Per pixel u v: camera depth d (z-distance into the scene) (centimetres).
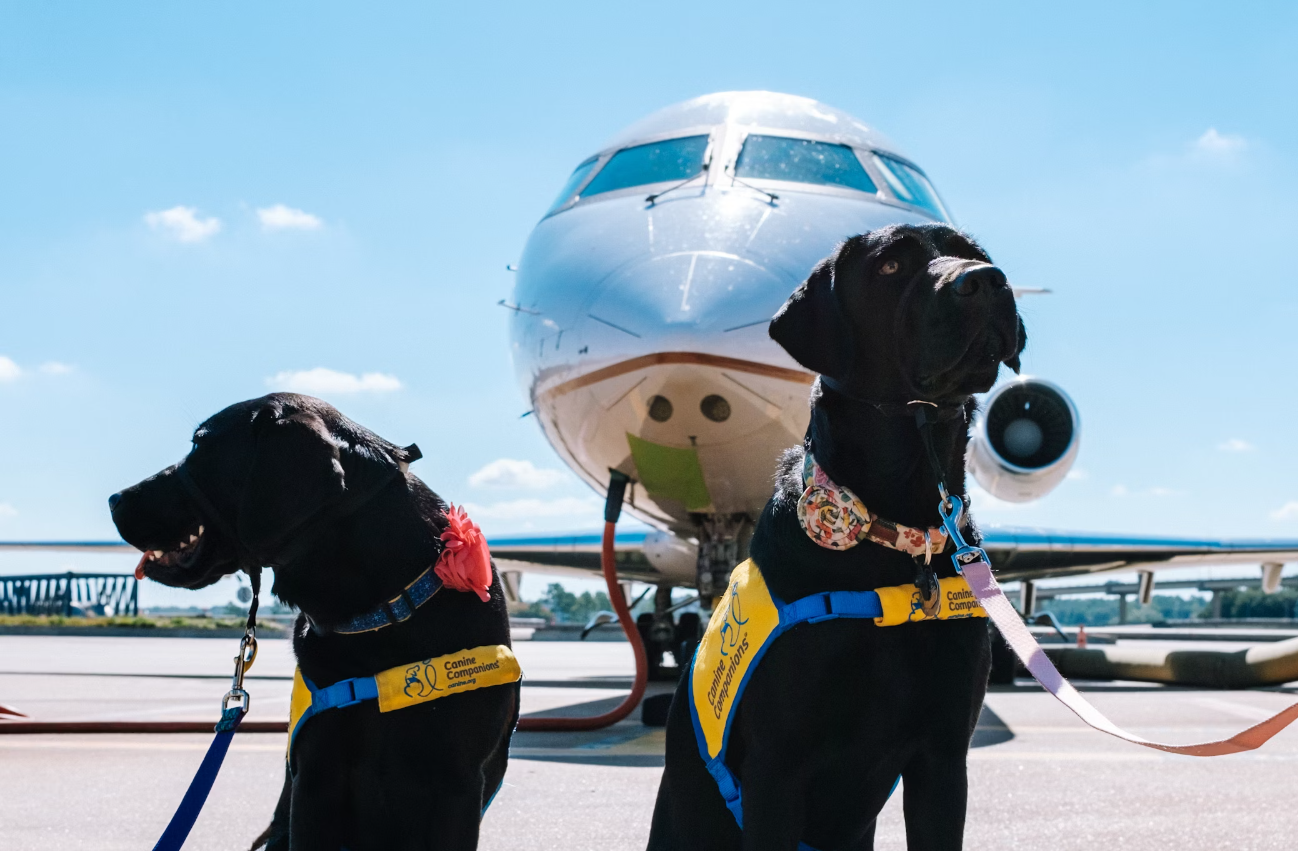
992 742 794
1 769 700
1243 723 900
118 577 5509
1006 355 296
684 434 908
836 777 324
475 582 339
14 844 497
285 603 345
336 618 338
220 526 334
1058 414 1143
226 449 331
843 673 311
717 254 899
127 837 512
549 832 518
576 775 664
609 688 1319
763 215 941
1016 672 1348
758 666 321
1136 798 584
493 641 355
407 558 340
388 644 340
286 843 365
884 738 315
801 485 324
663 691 1249
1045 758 717
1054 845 486
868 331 308
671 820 368
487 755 346
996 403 1138
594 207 1023
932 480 314
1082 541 1470
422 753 335
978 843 491
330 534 336
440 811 339
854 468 315
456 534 344
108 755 763
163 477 335
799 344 319
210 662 2044
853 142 1065
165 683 1404
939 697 314
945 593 312
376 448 347
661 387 879
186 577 343
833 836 337
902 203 1038
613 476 996
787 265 896
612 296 908
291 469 321
